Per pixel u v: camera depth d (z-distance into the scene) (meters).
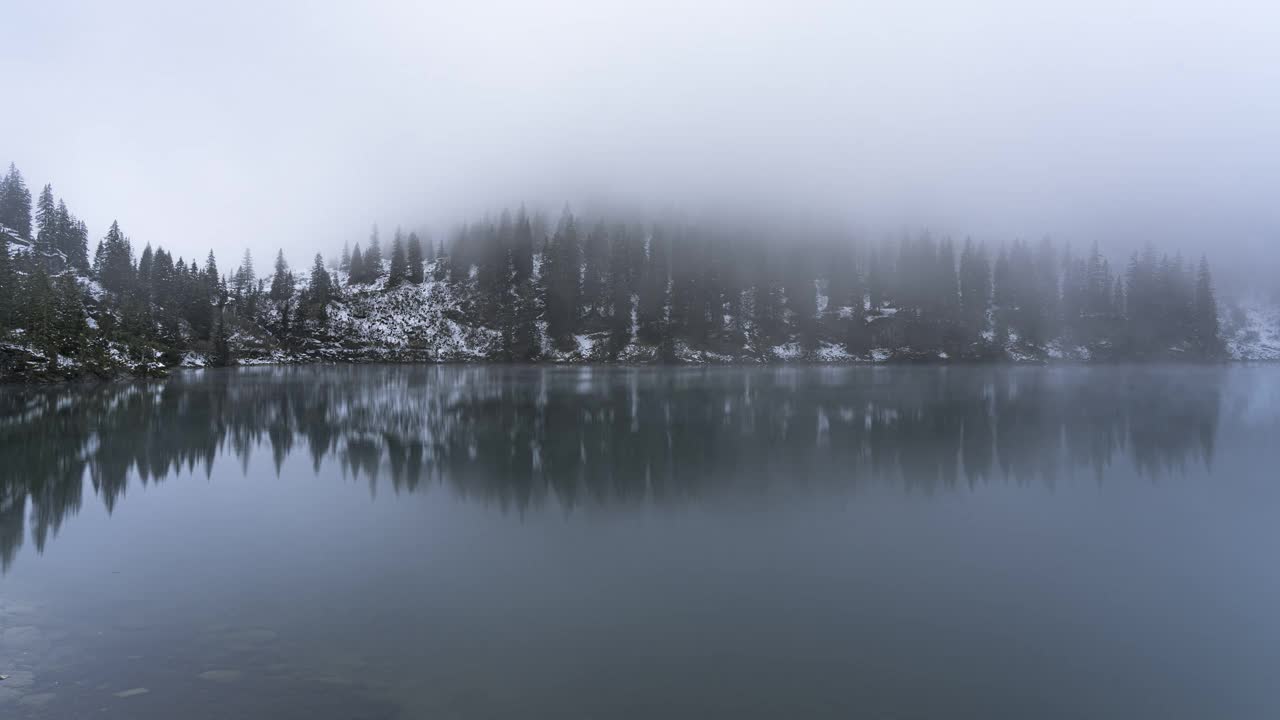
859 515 16.66
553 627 9.91
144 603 10.81
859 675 8.53
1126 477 21.27
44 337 65.44
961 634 9.87
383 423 35.00
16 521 16.11
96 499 18.50
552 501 18.22
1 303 65.12
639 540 14.48
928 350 120.69
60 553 13.54
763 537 14.86
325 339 122.88
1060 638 9.77
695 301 127.12
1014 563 13.09
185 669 8.44
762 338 125.12
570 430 32.19
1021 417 36.69
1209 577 12.34
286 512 17.02
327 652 9.01
